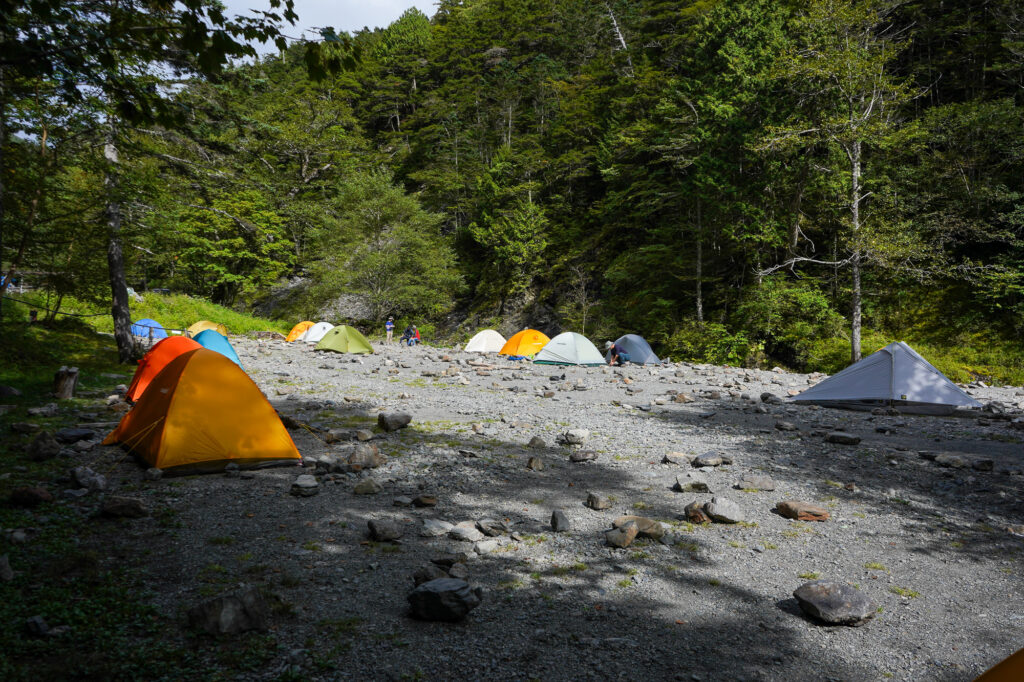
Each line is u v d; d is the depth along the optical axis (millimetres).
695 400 14938
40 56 4414
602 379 19203
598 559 5172
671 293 37906
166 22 4766
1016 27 31047
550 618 4098
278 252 48938
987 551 5488
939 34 36031
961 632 4020
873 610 4152
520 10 78125
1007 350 24547
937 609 4355
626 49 52812
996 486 7523
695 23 42312
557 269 50812
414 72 82500
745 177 31344
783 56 26469
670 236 37562
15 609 3824
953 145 29859
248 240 45375
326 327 32219
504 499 6867
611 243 47875
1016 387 19484
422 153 72250
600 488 7379
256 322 39469
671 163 38906
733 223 32344
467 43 79688
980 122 28312
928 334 27312
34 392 12625
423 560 5035
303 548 5180
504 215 54000
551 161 53594
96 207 17281
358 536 5523
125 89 4793
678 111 34531
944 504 6895
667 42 46281
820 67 25609
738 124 29234
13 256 16484
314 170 53906
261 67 17531
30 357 16078
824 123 26203
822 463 8719
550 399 14750
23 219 15828
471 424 11148
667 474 8070
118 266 18344
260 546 5199
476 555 5180
